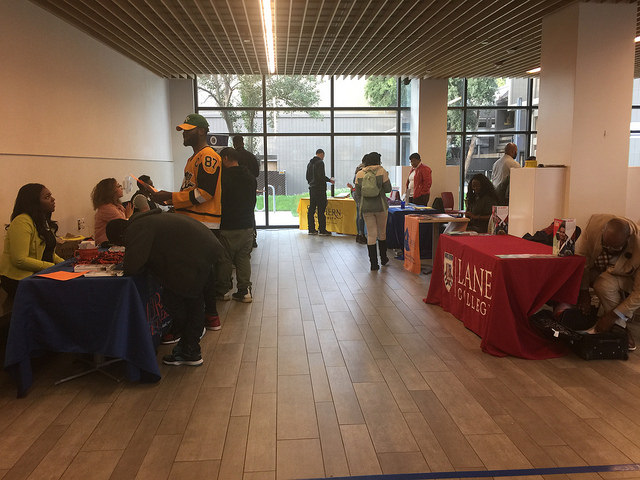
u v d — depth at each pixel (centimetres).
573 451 230
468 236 454
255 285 558
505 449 232
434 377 312
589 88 561
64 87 545
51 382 309
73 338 293
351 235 935
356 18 611
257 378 313
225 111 1021
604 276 352
